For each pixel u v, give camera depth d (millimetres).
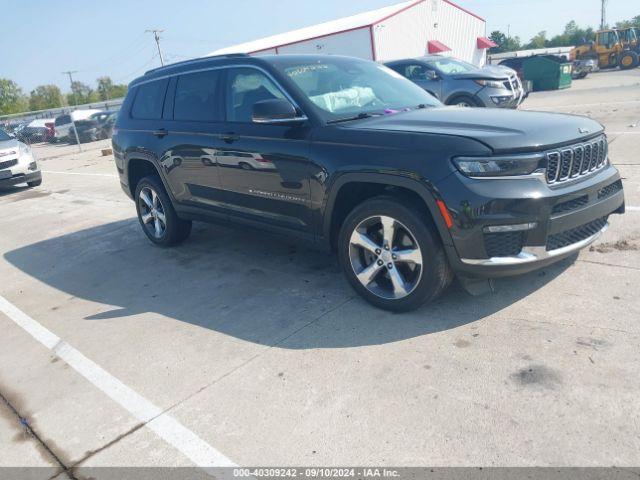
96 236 6910
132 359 3576
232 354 3469
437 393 2805
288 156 3975
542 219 3141
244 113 4445
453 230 3180
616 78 24984
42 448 2797
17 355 3863
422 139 3320
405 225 3408
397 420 2645
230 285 4629
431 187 3195
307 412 2793
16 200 10539
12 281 5547
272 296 4273
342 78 4449
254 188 4383
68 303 4730
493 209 3086
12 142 11633
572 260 4184
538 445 2373
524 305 3588
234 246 5719
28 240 7172
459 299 3783
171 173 5250
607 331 3158
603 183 3473
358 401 2826
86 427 2924
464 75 12453
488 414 2602
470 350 3148
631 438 2344
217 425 2793
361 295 3857
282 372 3186
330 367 3168
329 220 3863
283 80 4152
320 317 3803
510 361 2992
